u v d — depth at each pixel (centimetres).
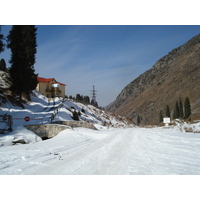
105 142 1077
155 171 515
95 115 4197
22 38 2795
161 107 12950
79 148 893
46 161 637
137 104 18000
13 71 2702
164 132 1511
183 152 727
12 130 1315
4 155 712
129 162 605
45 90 5069
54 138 1281
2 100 2480
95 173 509
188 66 16575
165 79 18288
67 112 2792
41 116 2397
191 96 11338
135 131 1719
